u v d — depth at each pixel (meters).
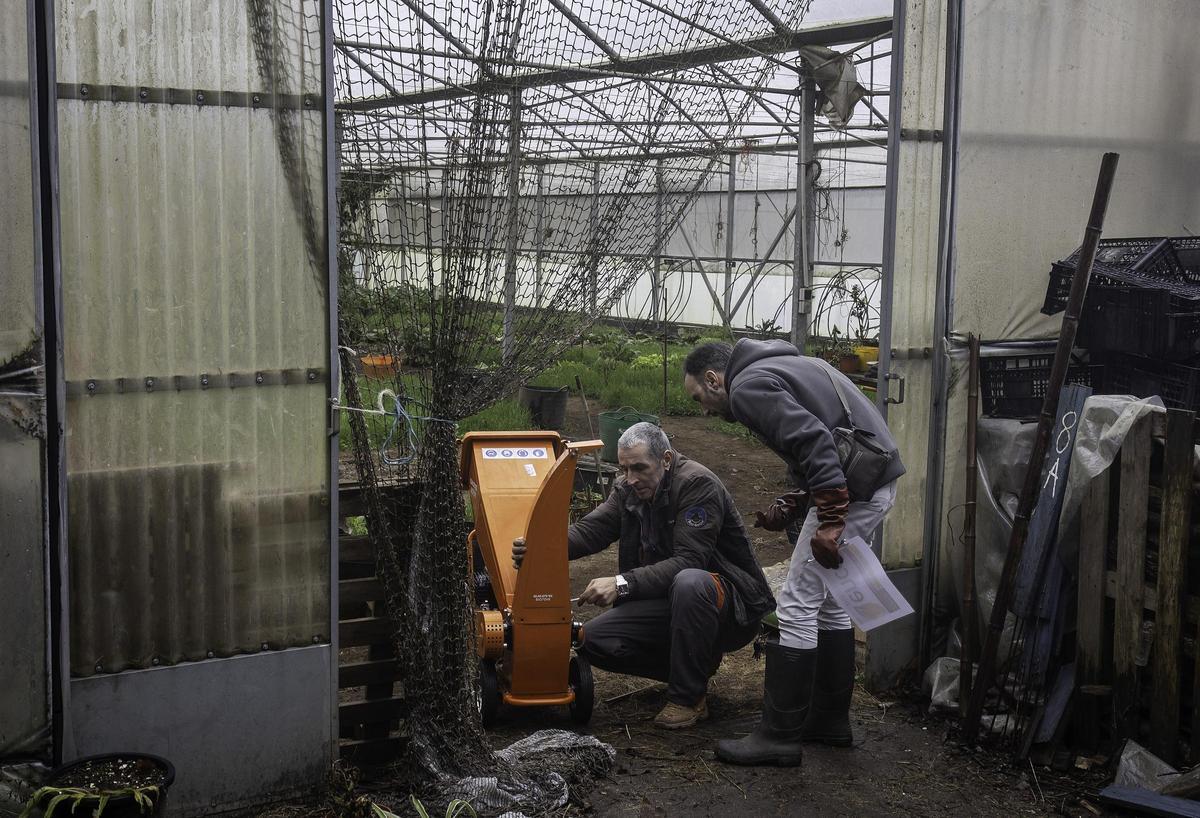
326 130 3.12
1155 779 3.54
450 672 3.42
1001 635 4.21
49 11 2.77
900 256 4.32
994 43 4.33
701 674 4.09
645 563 4.30
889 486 3.75
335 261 3.16
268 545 3.22
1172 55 4.83
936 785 3.69
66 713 2.98
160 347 3.02
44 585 2.90
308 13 3.07
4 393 2.81
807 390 3.66
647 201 3.35
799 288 9.89
